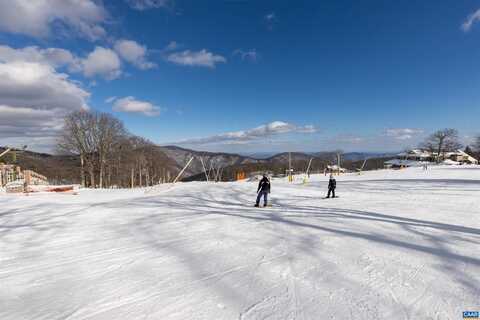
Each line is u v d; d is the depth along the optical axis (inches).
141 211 463.5
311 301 138.3
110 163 1839.3
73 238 278.7
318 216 374.9
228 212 442.6
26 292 158.9
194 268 186.9
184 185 1326.3
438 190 760.3
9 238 281.7
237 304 137.2
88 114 1736.0
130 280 170.2
